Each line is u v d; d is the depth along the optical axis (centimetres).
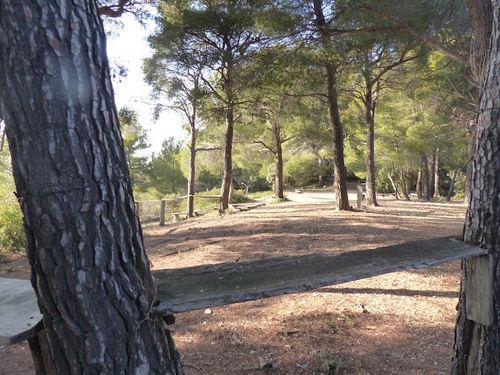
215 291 179
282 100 1352
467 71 1232
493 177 232
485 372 238
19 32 141
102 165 155
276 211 1453
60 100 145
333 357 346
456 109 1587
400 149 2019
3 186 1042
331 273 200
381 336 390
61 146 146
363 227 973
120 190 162
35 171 145
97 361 153
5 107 145
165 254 809
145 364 164
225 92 1211
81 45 150
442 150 2083
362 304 469
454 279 562
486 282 233
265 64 984
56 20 145
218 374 325
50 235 147
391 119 1952
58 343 154
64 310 150
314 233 920
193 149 1595
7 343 154
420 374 323
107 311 155
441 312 447
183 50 1205
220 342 382
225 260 714
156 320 171
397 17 729
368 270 204
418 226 995
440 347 369
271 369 330
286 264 221
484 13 503
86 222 150
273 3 860
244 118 1700
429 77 1287
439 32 787
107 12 741
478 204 241
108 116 160
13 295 197
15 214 906
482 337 241
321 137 1706
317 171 3547
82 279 150
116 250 158
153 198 2794
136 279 163
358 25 803
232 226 1099
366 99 1529
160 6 1056
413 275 580
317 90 1258
